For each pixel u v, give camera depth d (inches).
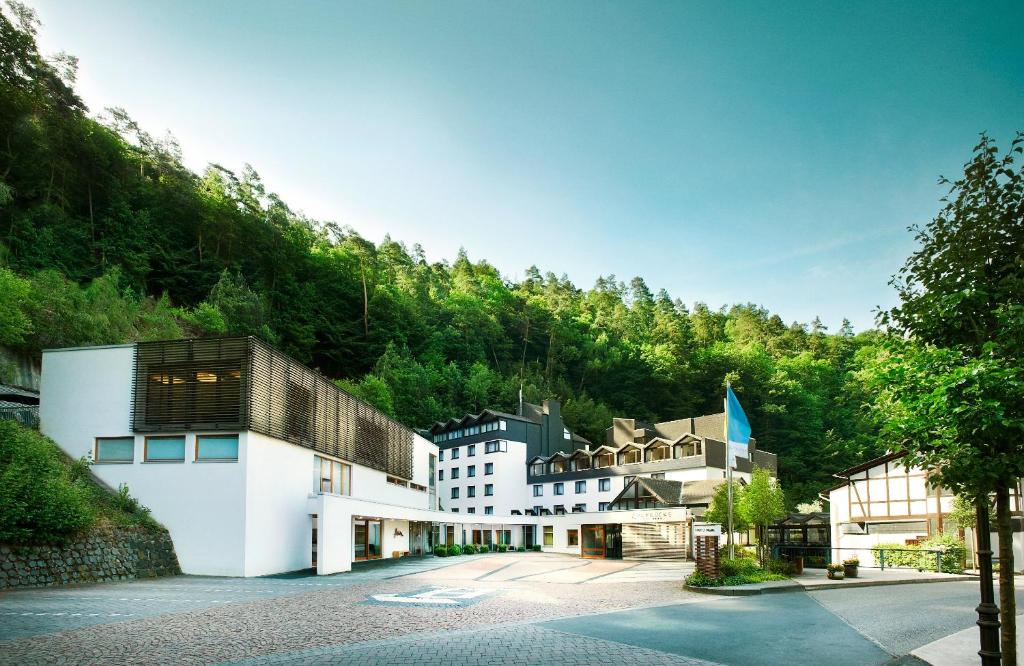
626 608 610.5
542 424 2861.7
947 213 300.0
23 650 384.8
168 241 2628.0
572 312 4557.1
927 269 305.3
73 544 798.5
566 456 2593.5
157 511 975.6
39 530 755.4
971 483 275.1
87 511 824.3
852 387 3218.5
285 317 2819.9
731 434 954.7
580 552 1769.2
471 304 3959.2
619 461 2426.2
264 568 1002.7
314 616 535.2
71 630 454.9
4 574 698.2
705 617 557.6
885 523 1414.9
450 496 2851.9
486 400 3174.2
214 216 2871.6
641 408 3558.1
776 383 3341.5
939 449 292.4
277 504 1059.9
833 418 3191.4
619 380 3747.5
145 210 2603.3
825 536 1159.6
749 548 1357.0
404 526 1581.0
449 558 1496.1
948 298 284.5
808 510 2593.5
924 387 293.9
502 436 2664.9
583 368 3924.7
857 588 850.8
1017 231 283.3
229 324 2389.3
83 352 1031.0
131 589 734.5
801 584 810.8
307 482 1179.9
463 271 4881.9
